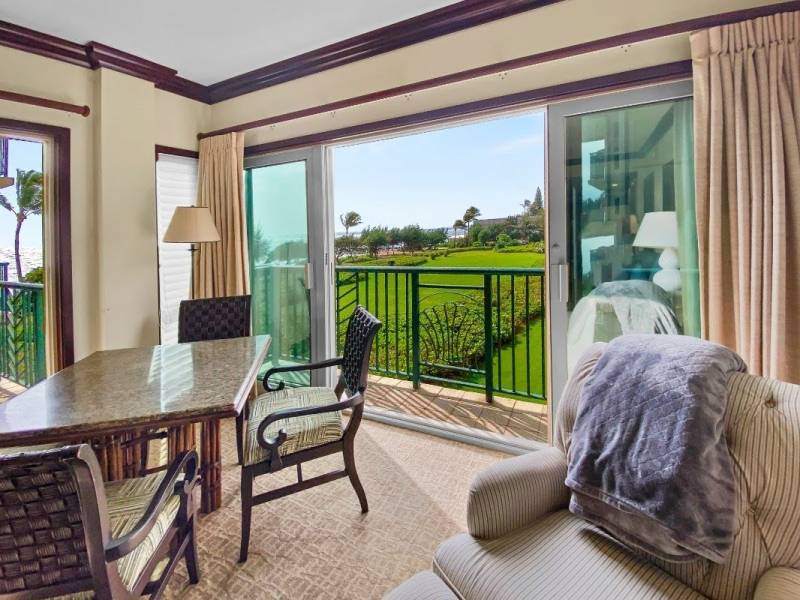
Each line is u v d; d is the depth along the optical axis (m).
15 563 0.94
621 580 1.04
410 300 3.76
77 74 2.95
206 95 3.66
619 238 2.24
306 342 3.46
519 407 3.32
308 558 1.74
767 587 0.89
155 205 3.33
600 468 1.20
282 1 2.42
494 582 1.04
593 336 2.32
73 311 2.98
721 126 1.87
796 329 1.77
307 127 3.21
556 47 2.26
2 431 1.24
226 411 1.40
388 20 2.62
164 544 1.29
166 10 2.50
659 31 1.99
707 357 1.16
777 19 1.76
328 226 3.29
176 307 3.68
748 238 1.83
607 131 2.23
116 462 1.76
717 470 1.01
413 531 1.91
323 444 1.91
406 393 3.65
